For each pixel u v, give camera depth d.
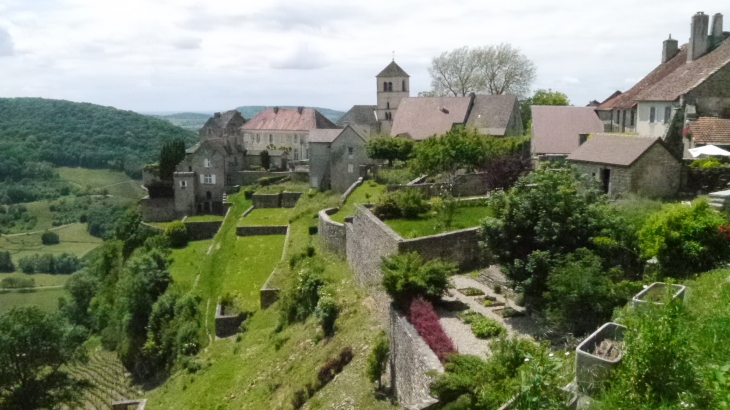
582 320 17.58
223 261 48.34
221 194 74.19
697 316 13.18
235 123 100.38
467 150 42.94
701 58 38.41
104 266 68.06
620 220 20.88
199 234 64.38
